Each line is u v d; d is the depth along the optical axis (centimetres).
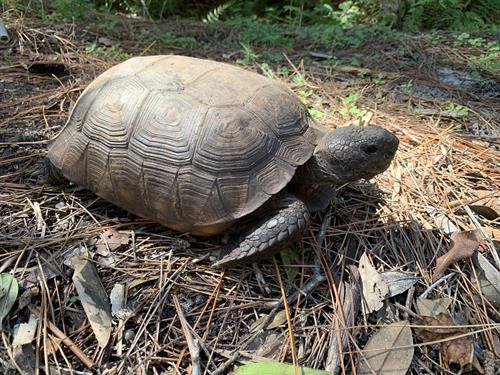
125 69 35
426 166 41
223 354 28
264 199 30
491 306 31
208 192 30
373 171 32
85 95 36
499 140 45
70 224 34
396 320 30
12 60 55
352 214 36
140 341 28
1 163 40
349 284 31
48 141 40
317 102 51
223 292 31
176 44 67
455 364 28
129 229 34
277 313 30
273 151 31
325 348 28
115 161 32
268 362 26
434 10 81
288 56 64
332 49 66
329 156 32
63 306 29
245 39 70
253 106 32
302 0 95
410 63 60
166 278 31
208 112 31
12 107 47
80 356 27
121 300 30
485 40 66
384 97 53
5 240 32
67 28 65
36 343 27
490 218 37
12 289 29
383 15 80
